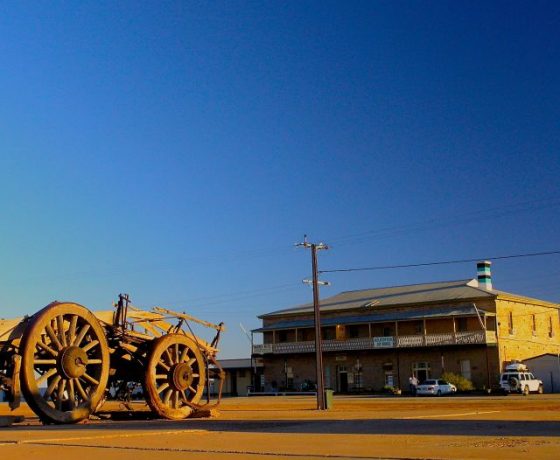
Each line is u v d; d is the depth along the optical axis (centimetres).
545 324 8025
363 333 8000
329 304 8456
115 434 1955
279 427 2164
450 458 1253
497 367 7062
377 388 7669
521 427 1980
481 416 2561
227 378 8881
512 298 7406
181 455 1405
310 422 2398
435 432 1836
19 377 2503
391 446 1490
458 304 7406
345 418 2622
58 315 2639
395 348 7506
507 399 4859
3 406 4716
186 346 3056
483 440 1585
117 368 3008
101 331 2792
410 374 7506
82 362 2669
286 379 8338
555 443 1509
